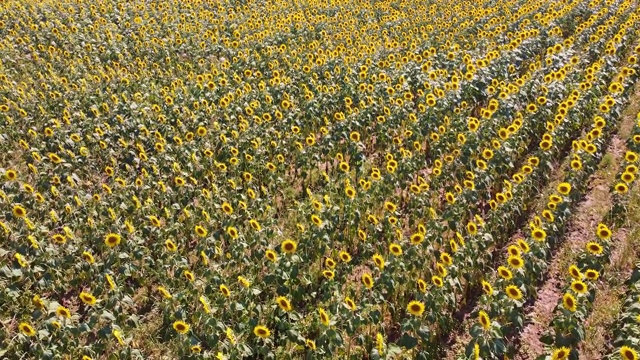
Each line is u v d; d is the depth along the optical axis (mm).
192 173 11039
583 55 16391
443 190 10516
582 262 7930
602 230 7828
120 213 9742
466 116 13055
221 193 10219
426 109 12625
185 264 8133
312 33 20266
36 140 12180
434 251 8078
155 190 10422
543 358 6375
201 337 7188
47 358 6445
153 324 7656
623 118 12758
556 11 20875
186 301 7539
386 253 8727
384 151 11945
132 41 18844
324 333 6688
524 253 7820
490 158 10352
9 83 14922
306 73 15492
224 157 11516
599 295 7766
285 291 7727
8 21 20344
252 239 8805
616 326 7086
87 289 8297
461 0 25219
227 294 6996
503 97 12586
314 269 8469
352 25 21078
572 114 11914
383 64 16031
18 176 11000
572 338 6590
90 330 6867
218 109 13828
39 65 16844
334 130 12430
